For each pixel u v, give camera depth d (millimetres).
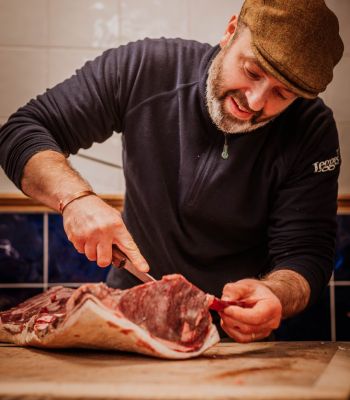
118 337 1132
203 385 912
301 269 1454
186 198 1521
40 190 1370
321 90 1306
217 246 1589
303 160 1534
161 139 1541
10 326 1372
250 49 1276
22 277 2127
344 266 2215
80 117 1530
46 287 2137
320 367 1114
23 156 1410
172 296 1181
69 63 2178
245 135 1484
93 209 1286
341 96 2262
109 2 2195
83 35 2184
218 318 1641
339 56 1346
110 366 1093
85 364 1116
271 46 1241
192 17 2229
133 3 2207
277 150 1522
